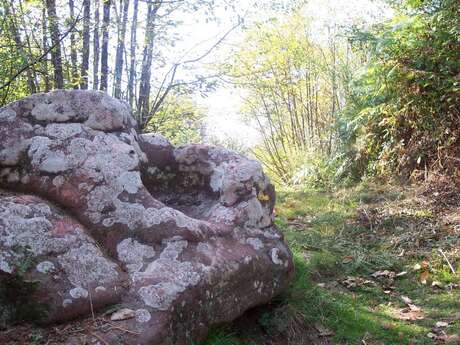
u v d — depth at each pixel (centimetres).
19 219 268
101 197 301
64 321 257
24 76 603
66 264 267
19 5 590
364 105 773
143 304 267
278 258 349
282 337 346
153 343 255
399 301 412
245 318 349
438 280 440
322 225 575
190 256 297
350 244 517
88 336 250
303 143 983
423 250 491
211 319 299
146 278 279
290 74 990
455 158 623
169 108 825
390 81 702
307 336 350
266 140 1107
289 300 372
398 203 607
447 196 593
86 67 670
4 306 255
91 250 279
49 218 279
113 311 263
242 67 883
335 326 362
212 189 362
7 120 309
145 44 707
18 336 248
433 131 673
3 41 579
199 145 378
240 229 340
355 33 746
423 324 371
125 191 309
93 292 265
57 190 297
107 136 323
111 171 309
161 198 365
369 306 403
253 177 357
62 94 321
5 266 254
